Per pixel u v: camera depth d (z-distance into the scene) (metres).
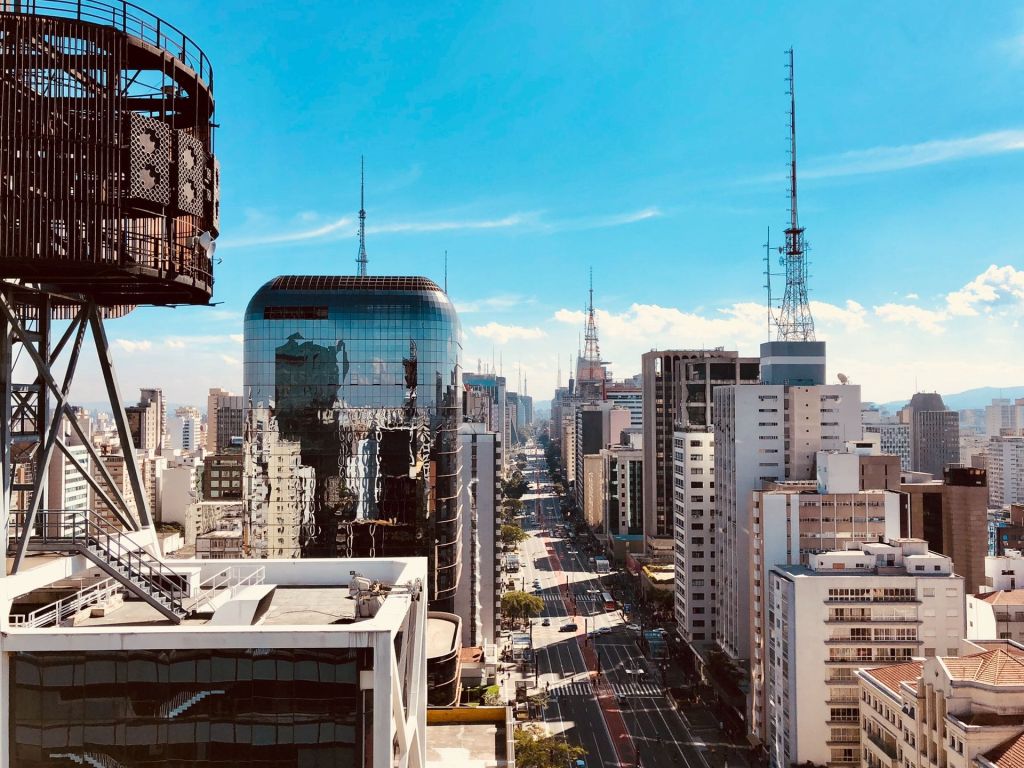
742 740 123.00
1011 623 93.38
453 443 128.75
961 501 151.12
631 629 188.38
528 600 179.88
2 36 33.97
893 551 101.69
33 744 32.41
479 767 56.66
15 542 36.38
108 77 35.47
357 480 124.00
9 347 36.72
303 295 124.69
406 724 39.19
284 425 123.69
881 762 80.19
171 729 32.78
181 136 37.97
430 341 125.69
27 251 33.72
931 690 70.00
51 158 34.38
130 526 42.28
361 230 162.50
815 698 97.44
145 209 37.09
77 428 41.72
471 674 131.75
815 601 98.06
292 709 32.97
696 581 162.00
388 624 34.00
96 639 32.56
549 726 129.25
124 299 42.06
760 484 139.62
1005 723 64.38
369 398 124.50
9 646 32.31
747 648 135.25
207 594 40.62
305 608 40.75
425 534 125.06
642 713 135.12
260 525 123.38
